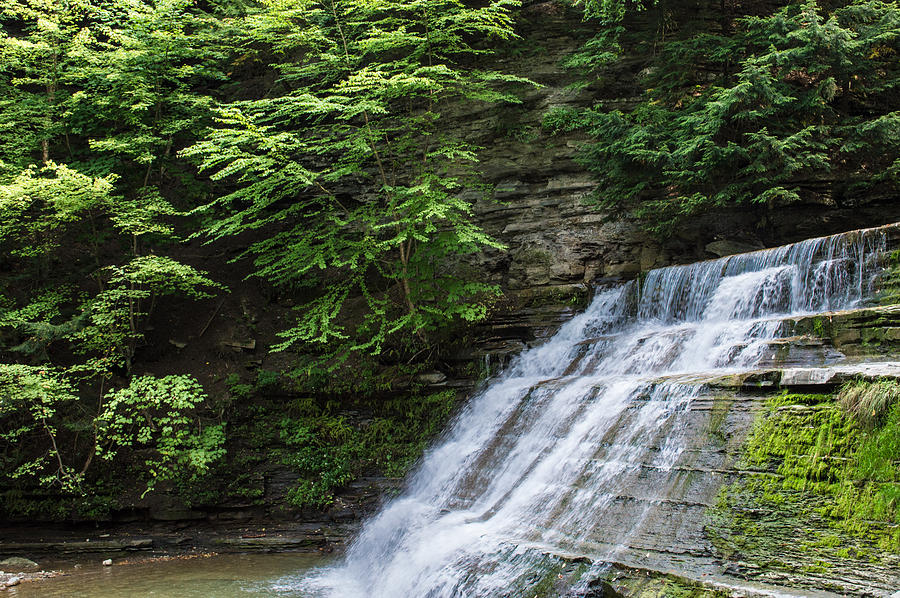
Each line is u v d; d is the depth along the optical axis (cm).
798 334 879
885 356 772
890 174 1316
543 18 1892
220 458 1384
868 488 572
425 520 965
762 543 587
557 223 1669
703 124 1358
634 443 795
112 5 1762
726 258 1213
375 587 894
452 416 1380
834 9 1486
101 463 1375
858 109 1512
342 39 1703
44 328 1350
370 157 1653
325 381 1501
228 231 1439
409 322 1484
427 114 1555
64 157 1802
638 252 1572
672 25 1711
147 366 1588
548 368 1348
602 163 1520
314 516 1343
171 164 1723
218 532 1296
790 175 1303
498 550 737
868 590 507
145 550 1220
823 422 636
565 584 623
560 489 833
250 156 1325
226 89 2072
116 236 1795
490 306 1550
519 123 1797
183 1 1725
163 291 1622
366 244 1455
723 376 760
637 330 1343
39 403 1361
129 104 1600
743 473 656
